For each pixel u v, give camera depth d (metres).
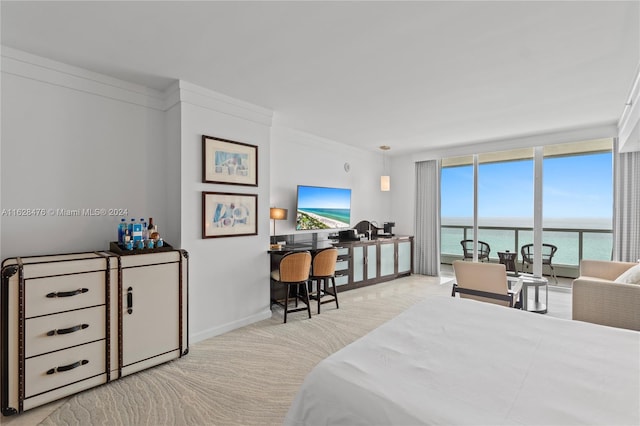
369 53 2.43
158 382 2.34
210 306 3.17
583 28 2.06
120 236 2.66
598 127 4.36
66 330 2.11
